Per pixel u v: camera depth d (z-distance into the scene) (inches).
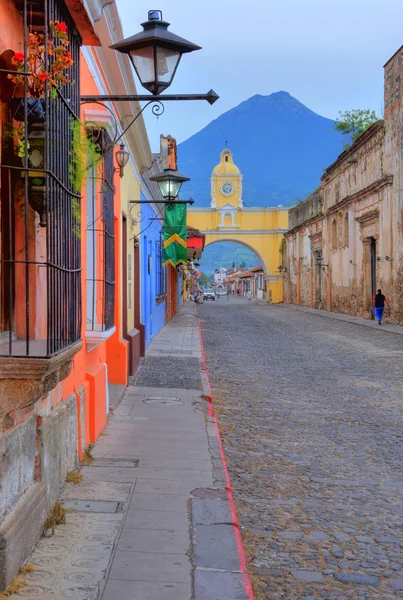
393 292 1011.3
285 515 202.5
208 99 224.4
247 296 3732.8
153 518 184.2
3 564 134.6
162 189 462.3
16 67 157.2
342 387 455.2
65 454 208.1
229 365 569.6
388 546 179.2
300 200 2047.2
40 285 195.2
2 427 141.8
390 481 238.2
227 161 2469.2
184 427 306.0
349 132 1582.2
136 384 429.4
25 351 156.7
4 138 163.9
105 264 261.0
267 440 298.8
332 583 156.0
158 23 213.9
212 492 209.3
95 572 148.5
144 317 630.5
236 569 153.4
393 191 1004.6
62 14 170.6
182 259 884.0
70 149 181.2
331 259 1465.3
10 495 145.9
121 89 350.6
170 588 142.6
